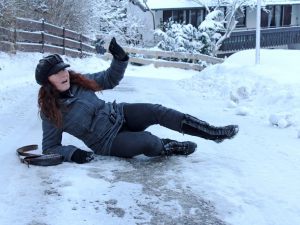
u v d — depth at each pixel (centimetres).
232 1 3067
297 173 413
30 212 317
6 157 438
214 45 2750
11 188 358
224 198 351
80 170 401
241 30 3409
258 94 834
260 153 478
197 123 421
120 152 433
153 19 3391
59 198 341
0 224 297
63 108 414
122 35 3209
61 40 1759
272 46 3553
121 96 902
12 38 1298
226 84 1020
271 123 634
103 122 427
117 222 306
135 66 2145
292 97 738
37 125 591
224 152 478
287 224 311
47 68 405
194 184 378
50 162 410
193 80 1210
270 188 373
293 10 3841
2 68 1079
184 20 3494
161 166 421
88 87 429
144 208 330
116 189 360
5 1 1284
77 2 2136
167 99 904
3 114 659
